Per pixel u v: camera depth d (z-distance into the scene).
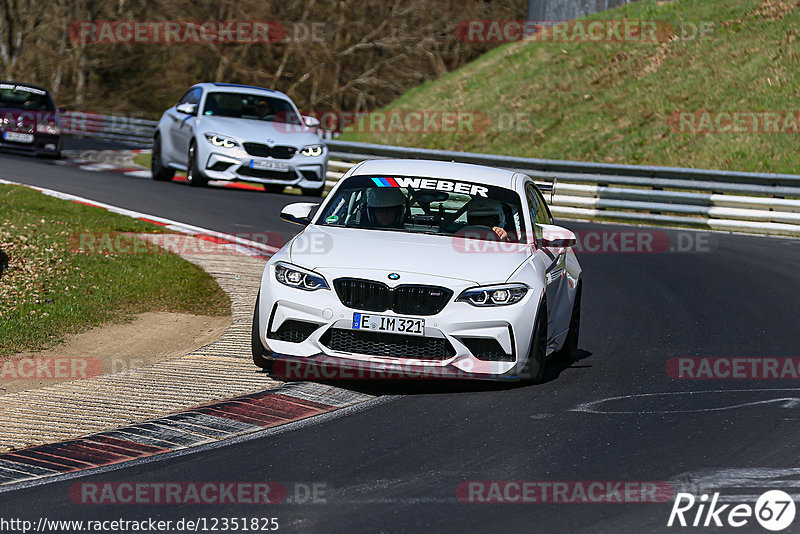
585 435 23.08
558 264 30.14
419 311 25.88
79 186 67.38
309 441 22.45
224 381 27.59
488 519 17.77
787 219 63.25
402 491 19.19
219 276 42.62
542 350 27.45
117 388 26.89
